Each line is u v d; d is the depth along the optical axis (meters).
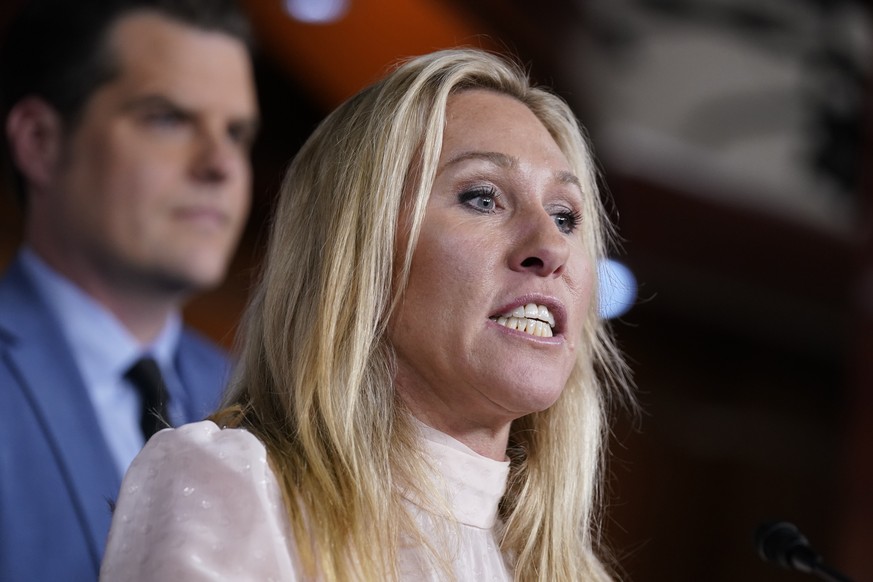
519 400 4.42
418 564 4.32
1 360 6.21
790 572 19.41
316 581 4.00
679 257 18.62
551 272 4.49
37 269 6.78
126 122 7.03
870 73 17.67
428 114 4.71
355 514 4.16
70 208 6.87
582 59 16.31
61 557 5.84
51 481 5.99
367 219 4.55
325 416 4.34
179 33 7.24
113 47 7.08
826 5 17.61
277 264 4.78
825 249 19.34
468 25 12.85
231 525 3.87
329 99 11.95
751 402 19.91
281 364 4.58
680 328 19.50
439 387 4.52
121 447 6.49
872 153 17.27
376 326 4.52
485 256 4.47
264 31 11.43
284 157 12.39
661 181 18.19
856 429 15.10
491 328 4.43
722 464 19.61
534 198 4.65
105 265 6.86
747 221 18.91
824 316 19.73
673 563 19.02
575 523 5.21
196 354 7.27
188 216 7.07
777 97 18.25
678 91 17.89
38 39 7.06
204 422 4.11
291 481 4.11
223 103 7.33
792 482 19.92
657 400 19.23
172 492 3.93
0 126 7.11
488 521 4.69
